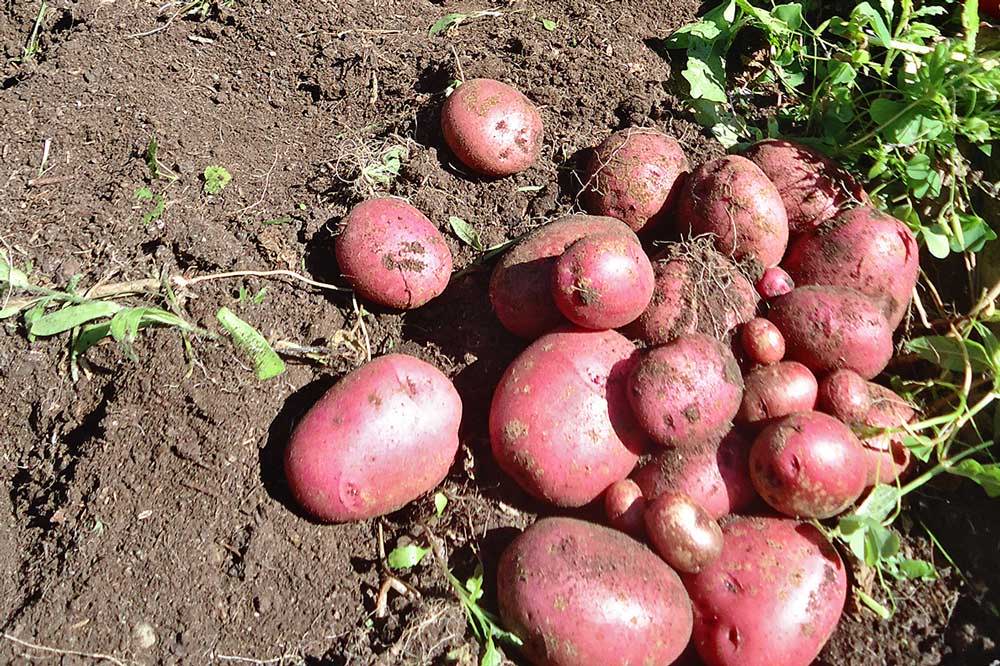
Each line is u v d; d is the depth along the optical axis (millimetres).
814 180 595
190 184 647
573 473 514
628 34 722
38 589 528
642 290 524
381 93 701
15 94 695
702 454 521
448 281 610
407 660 509
